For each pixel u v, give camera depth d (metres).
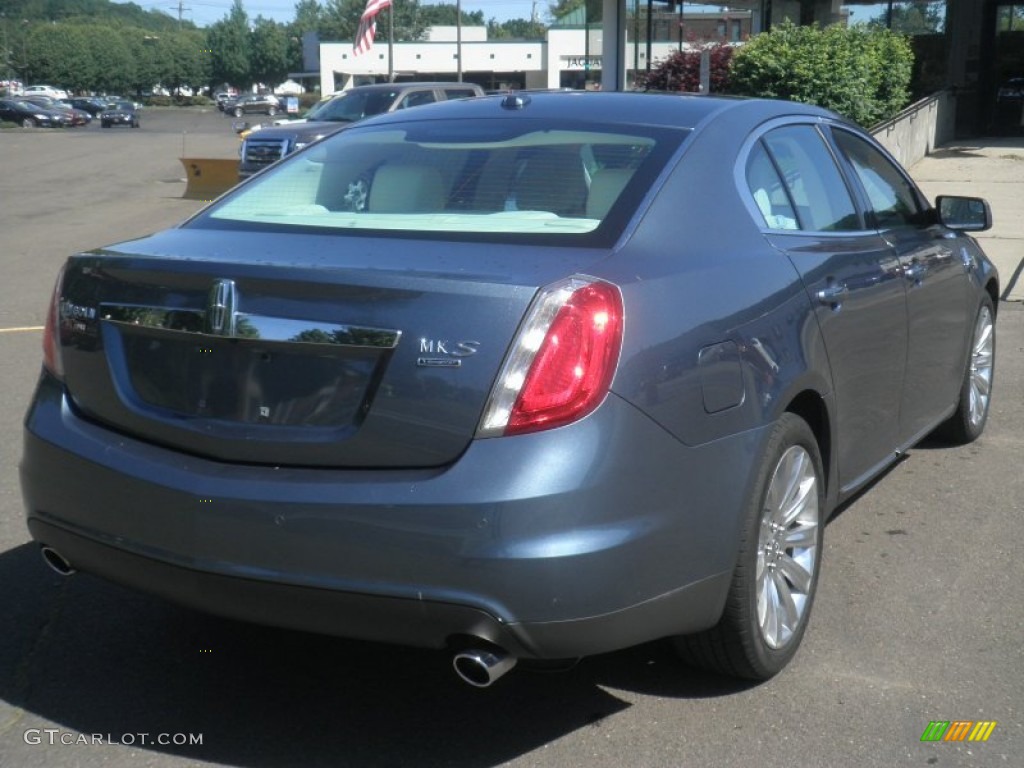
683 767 3.34
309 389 3.19
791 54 17.30
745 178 4.02
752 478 3.50
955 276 5.51
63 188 23.23
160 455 3.36
